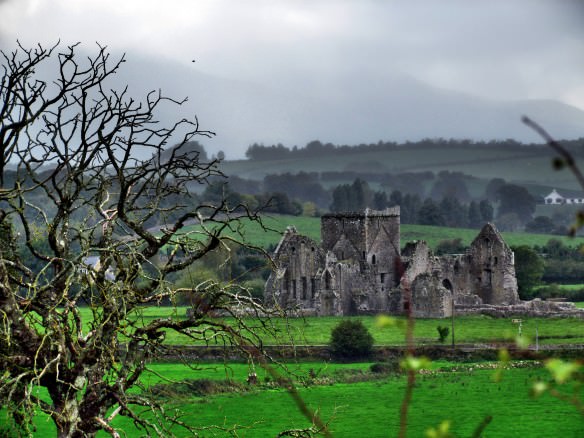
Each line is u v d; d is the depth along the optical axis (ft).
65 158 181.98
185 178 190.70
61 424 165.27
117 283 172.14
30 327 170.81
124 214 180.86
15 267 182.19
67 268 172.55
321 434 181.27
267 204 187.93
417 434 379.96
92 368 171.12
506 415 421.59
